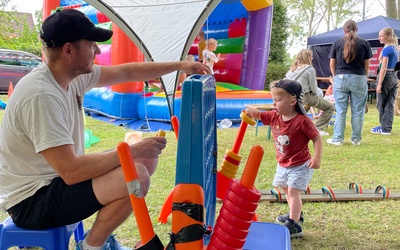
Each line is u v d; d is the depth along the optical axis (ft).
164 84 21.66
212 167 6.66
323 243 8.61
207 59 26.43
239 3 30.40
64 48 5.68
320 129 22.61
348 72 18.78
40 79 5.66
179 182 4.50
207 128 5.51
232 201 4.53
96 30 5.80
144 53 20.07
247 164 4.54
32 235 5.96
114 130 23.27
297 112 8.88
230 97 25.29
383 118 22.74
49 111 5.48
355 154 17.37
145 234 4.66
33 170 5.96
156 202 10.97
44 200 5.80
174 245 4.46
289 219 8.89
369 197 11.27
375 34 37.52
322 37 42.42
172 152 17.29
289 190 8.93
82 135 6.93
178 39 19.44
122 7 17.87
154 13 18.13
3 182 6.07
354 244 8.53
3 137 5.87
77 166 5.52
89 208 5.78
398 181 13.23
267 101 25.66
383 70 21.61
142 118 26.58
